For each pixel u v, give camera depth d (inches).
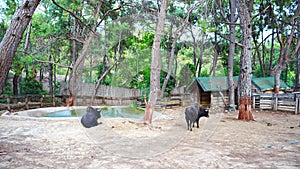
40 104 481.1
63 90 556.4
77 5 414.0
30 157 150.0
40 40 509.7
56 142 186.4
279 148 176.1
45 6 513.7
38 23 480.1
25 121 287.4
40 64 548.1
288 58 545.0
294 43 719.1
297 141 198.5
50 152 159.9
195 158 144.7
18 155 154.1
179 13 463.2
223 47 673.0
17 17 142.9
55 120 286.7
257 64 1059.9
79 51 591.5
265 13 645.3
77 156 150.3
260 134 228.5
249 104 336.8
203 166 133.3
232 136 215.9
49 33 481.1
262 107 489.7
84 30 530.3
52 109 368.2
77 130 231.8
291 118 361.4
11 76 569.9
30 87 553.0
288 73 1026.1
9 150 165.0
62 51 677.9
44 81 777.6
